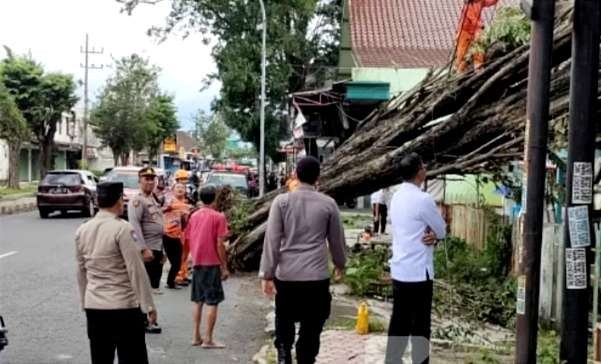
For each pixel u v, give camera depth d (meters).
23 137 40.62
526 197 5.01
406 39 28.75
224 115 37.12
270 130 36.38
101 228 5.75
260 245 14.10
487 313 10.01
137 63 60.22
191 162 64.56
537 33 4.95
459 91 11.30
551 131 9.34
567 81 9.27
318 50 38.34
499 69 10.72
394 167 12.09
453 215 17.55
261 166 30.75
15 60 45.38
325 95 18.30
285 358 6.68
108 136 59.72
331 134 21.31
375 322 9.22
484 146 10.96
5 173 51.97
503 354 7.89
